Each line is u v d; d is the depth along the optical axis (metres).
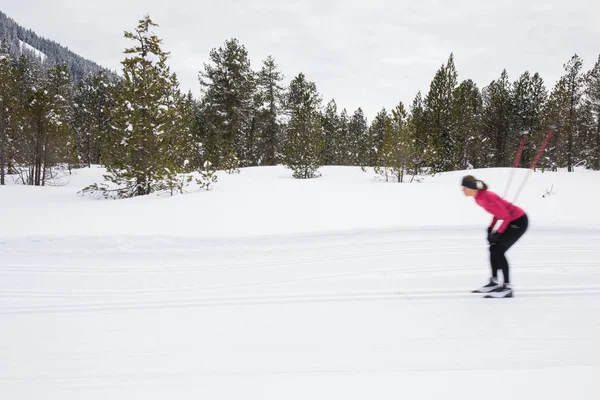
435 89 25.47
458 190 11.85
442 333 3.46
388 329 3.55
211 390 2.59
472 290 4.54
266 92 30.42
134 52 12.52
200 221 7.68
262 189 11.88
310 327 3.62
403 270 5.28
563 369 2.80
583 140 26.20
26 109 17.78
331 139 42.59
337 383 2.66
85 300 4.29
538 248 6.23
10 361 3.01
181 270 5.34
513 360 2.97
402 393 2.52
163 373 2.84
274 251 6.21
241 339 3.39
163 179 11.93
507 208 4.22
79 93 37.75
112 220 7.73
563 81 22.36
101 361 3.02
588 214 8.38
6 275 5.02
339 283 4.81
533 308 4.00
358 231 7.00
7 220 7.64
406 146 16.84
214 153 22.88
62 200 11.04
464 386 2.59
